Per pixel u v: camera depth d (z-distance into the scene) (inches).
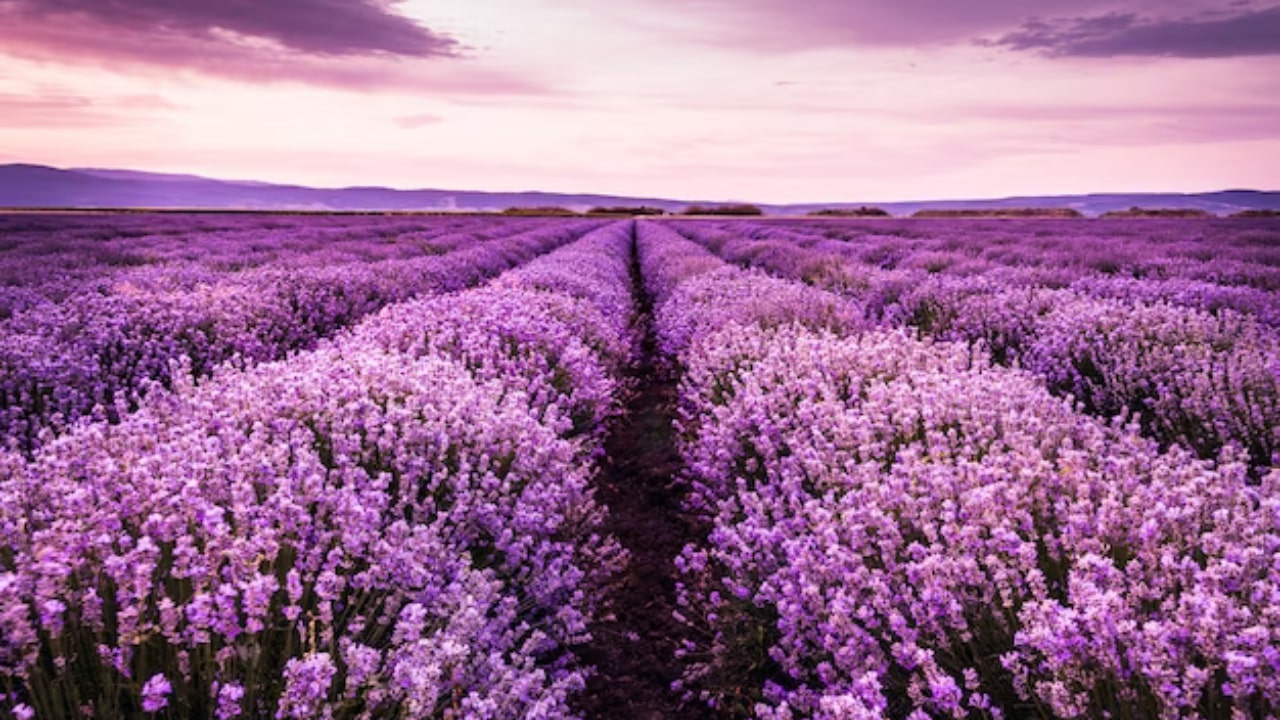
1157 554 102.3
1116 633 83.9
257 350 301.9
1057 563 113.0
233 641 91.5
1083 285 488.1
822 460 157.2
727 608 146.6
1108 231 1254.9
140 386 236.7
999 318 361.1
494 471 152.4
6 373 211.8
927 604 105.0
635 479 258.5
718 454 187.6
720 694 137.4
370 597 111.6
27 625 77.7
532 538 137.4
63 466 117.6
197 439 131.3
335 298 441.1
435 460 148.9
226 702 82.4
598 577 168.2
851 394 211.6
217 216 2006.6
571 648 159.8
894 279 513.0
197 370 273.0
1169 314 308.0
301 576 108.1
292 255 787.4
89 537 97.7
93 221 1419.8
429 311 302.5
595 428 254.2
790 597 117.6
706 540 209.5
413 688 87.5
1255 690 82.5
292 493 119.3
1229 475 121.2
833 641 108.7
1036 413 177.9
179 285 459.5
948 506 117.9
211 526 97.0
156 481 110.3
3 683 87.0
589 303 405.1
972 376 208.7
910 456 143.6
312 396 164.4
